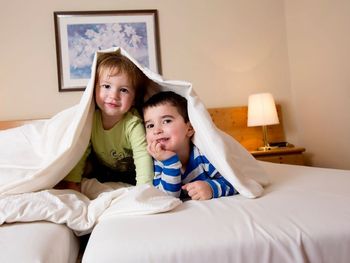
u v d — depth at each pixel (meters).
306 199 0.63
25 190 0.75
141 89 1.02
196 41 2.32
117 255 0.44
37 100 2.13
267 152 1.96
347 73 1.77
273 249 0.46
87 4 2.22
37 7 2.17
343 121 1.84
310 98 2.18
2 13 2.14
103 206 0.66
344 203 0.58
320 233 0.47
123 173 1.16
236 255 0.45
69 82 2.16
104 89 0.95
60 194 0.73
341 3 1.78
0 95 2.10
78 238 0.69
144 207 0.59
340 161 1.89
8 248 0.48
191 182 0.81
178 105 0.86
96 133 1.01
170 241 0.46
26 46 2.14
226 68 2.34
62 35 2.17
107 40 2.21
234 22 2.38
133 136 0.97
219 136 0.75
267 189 0.77
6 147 0.92
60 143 0.84
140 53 2.24
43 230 0.56
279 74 2.41
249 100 2.11
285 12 2.43
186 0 2.32
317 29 2.03
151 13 2.26
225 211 0.57
